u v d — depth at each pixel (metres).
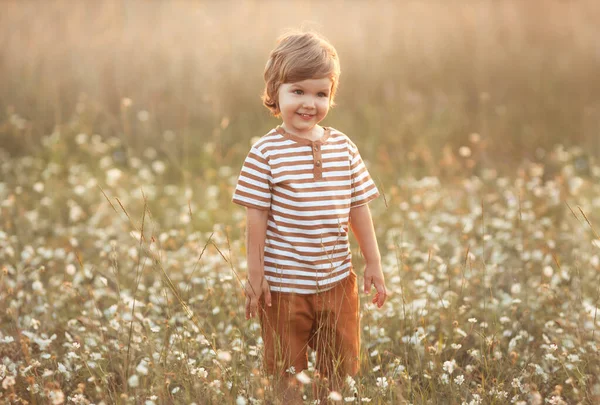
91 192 6.17
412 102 8.60
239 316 3.73
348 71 9.44
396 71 9.64
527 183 5.98
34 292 4.03
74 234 5.34
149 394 3.03
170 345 3.34
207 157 7.04
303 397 2.95
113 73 9.05
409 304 3.85
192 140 7.88
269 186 2.99
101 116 8.12
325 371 3.06
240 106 8.82
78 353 3.39
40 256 4.77
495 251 4.65
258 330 3.67
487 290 4.21
